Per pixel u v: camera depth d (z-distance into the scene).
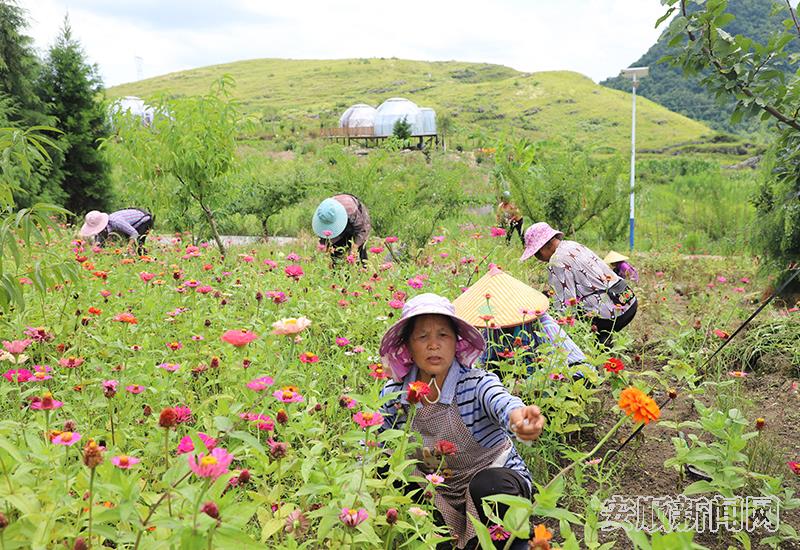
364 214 7.24
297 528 1.99
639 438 3.61
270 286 5.26
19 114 16.44
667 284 7.54
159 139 8.46
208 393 3.38
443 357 2.55
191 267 6.23
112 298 4.43
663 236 15.28
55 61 17.66
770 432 3.87
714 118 126.75
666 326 5.89
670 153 78.75
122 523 1.80
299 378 3.19
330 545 1.96
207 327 3.81
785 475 3.28
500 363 3.41
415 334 2.57
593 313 4.42
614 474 3.32
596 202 10.50
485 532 1.76
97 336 3.40
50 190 15.92
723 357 4.98
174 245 7.62
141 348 3.37
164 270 5.84
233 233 15.18
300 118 109.81
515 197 10.34
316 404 2.75
